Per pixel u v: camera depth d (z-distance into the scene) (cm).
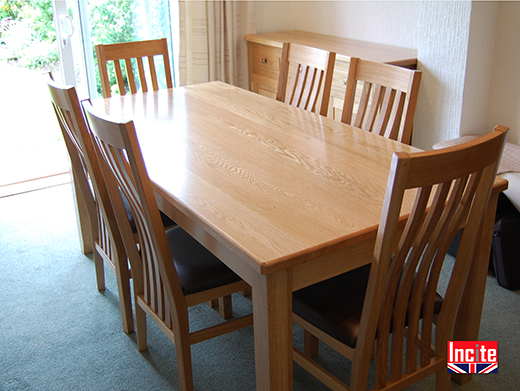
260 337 130
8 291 243
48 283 249
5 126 351
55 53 345
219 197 149
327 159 178
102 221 213
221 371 193
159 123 218
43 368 195
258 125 214
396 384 142
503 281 234
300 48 255
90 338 212
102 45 267
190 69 374
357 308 146
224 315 221
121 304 210
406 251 124
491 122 293
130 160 137
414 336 141
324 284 157
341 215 138
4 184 354
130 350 205
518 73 274
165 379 189
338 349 143
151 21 375
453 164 113
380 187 156
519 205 226
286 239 126
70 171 256
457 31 269
